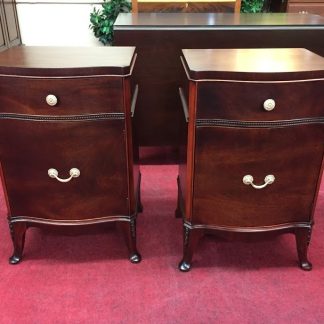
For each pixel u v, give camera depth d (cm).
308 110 100
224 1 244
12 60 105
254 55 115
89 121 104
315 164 108
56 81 98
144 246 134
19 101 101
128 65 100
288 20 178
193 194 112
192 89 98
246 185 109
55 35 324
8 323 103
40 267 124
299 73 95
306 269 122
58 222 118
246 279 119
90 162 110
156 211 155
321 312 107
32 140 106
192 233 117
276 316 106
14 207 117
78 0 310
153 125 184
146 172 187
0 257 128
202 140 104
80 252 131
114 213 119
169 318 105
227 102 98
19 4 308
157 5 243
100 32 300
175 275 121
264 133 102
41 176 111
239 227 115
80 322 104
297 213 115
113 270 123
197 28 162
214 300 111
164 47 166
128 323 104
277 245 134
